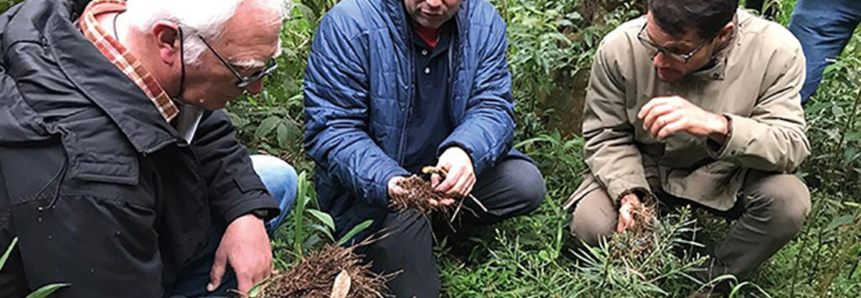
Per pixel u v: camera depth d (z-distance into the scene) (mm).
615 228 2881
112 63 1827
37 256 1753
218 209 2328
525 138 3648
